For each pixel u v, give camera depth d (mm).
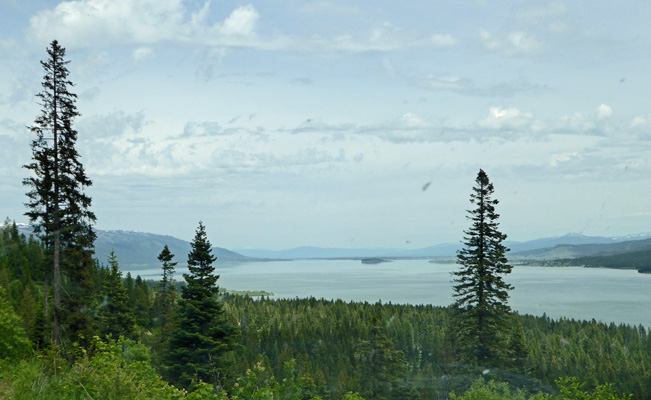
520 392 33750
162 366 43875
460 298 47125
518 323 49219
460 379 42531
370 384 52469
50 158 36406
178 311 47062
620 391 81000
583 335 135500
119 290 67250
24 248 90125
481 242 46562
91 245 38688
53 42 36781
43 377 11055
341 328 121812
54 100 36781
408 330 86875
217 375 36156
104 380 10781
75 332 36281
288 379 25547
